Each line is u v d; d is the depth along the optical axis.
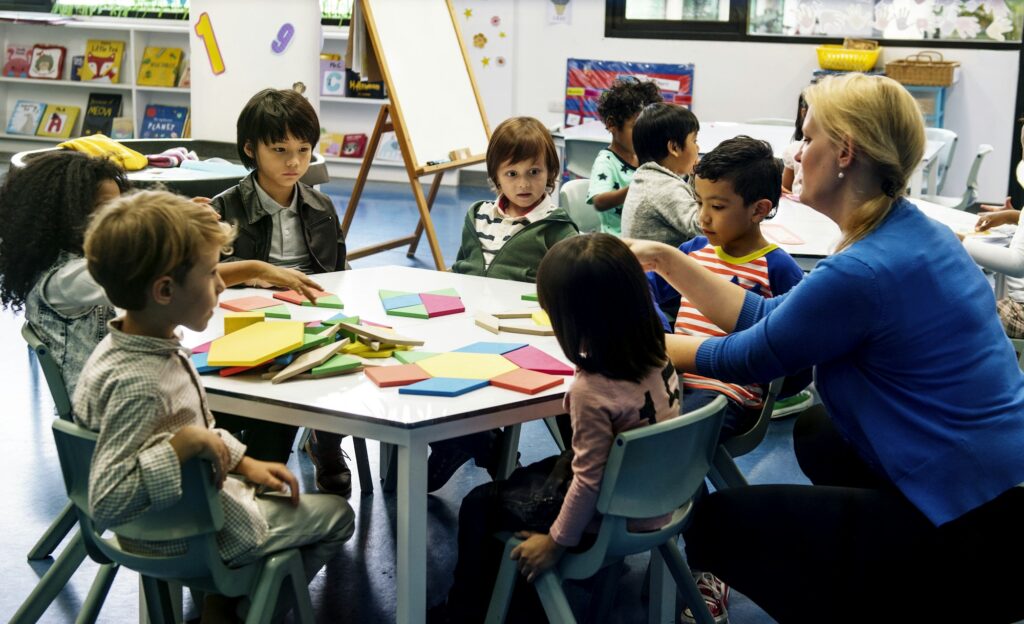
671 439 1.64
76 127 8.10
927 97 6.72
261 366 1.93
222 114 4.62
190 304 1.58
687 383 2.29
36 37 8.12
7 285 2.03
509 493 1.88
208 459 1.53
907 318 1.65
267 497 1.79
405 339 2.07
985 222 3.39
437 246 4.75
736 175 2.29
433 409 1.75
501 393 1.83
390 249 5.36
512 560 1.79
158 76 7.84
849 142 1.70
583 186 3.89
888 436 1.68
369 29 4.71
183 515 1.57
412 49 4.96
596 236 1.66
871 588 1.70
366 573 2.42
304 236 2.80
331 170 7.98
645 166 3.07
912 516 1.67
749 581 1.81
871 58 6.65
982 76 6.72
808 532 1.74
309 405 1.76
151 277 1.52
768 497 1.79
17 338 4.07
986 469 1.61
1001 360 1.68
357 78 7.63
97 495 1.50
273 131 2.63
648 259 2.03
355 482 2.90
